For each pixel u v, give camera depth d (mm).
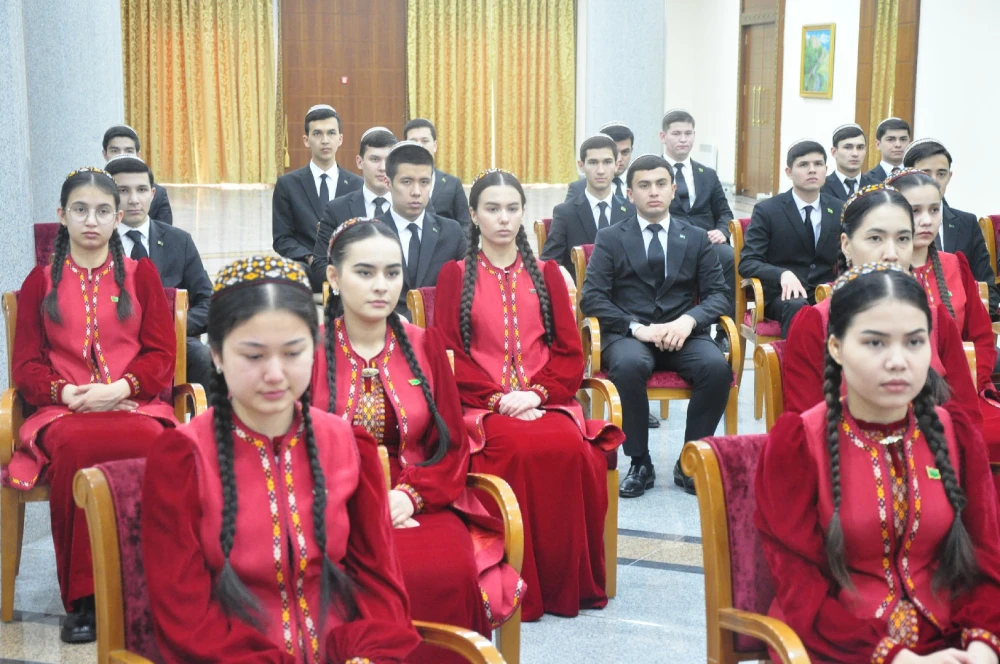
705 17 17969
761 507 2295
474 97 17250
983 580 2270
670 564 4242
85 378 3824
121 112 6781
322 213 6715
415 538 2930
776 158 14898
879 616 2254
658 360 5055
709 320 5000
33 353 3779
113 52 6578
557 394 3920
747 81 16219
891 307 2213
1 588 3682
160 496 2078
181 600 2037
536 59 17266
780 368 3371
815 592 2227
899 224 3393
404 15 16703
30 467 3596
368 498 2262
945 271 3953
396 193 5352
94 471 2158
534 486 3660
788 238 6035
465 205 7004
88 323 3846
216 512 2127
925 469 2301
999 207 9219
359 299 3129
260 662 2012
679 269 5121
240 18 16203
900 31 10828
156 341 3889
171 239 5129
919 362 2223
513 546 2996
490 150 17484
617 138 7316
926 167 5496
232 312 2082
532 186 17578
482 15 16953
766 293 6000
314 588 2203
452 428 3184
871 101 11516
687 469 2447
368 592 2230
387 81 16859
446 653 2852
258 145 16578
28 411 3881
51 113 6246
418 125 7191
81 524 3439
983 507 2307
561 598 3748
